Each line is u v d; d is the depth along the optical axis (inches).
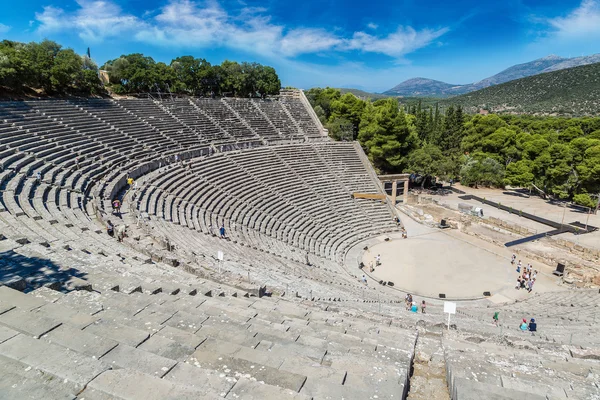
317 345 362.9
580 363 410.3
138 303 390.9
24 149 1216.8
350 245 1732.3
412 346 402.3
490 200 2556.6
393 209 2079.2
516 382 293.9
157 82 2469.2
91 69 2242.9
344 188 2118.6
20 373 211.9
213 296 539.2
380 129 2524.6
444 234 1904.5
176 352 275.0
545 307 1121.4
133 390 201.2
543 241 1774.1
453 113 3203.7
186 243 983.0
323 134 2709.2
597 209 2294.5
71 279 444.8
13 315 290.8
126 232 914.7
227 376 234.8
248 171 1891.0
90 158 1385.3
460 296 1279.5
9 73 1544.0
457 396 251.4
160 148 1792.6
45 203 945.5
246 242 1251.8
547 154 2443.4
